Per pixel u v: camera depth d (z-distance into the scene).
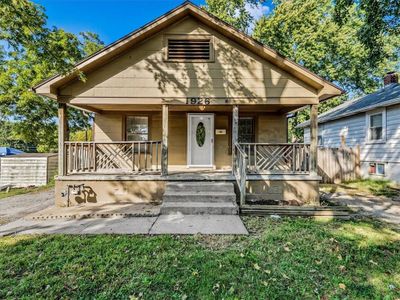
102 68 6.93
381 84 21.56
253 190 6.97
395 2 7.51
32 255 3.54
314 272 3.14
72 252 3.62
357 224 5.11
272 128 9.67
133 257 3.46
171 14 6.72
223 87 7.06
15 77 14.42
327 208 5.89
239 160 6.90
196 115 9.50
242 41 6.89
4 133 21.83
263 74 7.07
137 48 7.00
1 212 6.36
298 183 6.98
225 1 17.59
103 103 6.93
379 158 10.59
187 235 4.38
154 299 2.59
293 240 4.11
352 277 3.07
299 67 6.69
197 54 7.07
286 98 7.04
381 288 2.85
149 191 6.96
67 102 6.87
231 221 5.17
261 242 4.03
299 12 19.80
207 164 9.50
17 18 4.89
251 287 2.80
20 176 11.48
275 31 20.61
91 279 2.93
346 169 11.20
